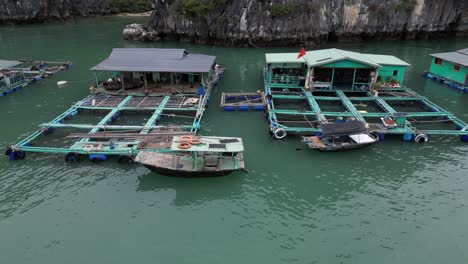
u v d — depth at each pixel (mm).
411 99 39031
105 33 91188
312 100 38125
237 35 75688
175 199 23750
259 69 56562
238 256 19250
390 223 21641
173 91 40719
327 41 82438
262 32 75188
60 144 30500
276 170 26969
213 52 71125
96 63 58438
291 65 43312
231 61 62531
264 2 74125
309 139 30047
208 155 26344
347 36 82438
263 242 20250
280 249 19750
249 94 41375
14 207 22531
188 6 76875
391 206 23094
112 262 18734
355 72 40688
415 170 26953
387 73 42344
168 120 35594
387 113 34719
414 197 23922
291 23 75000
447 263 18797
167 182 25391
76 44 76000
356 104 39281
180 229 21141
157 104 37562
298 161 28172
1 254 19109
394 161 28188
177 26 80750
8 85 44188
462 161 28047
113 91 41469
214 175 25531
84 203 23047
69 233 20594
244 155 28953
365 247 19875
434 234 20781
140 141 28547
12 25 103312
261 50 73562
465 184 25188
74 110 36594
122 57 43219
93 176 25797
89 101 38719
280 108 38938
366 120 35531
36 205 22750
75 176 25766
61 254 19172
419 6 79750
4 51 67500
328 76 42844
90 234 20578
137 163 27188
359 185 25234
